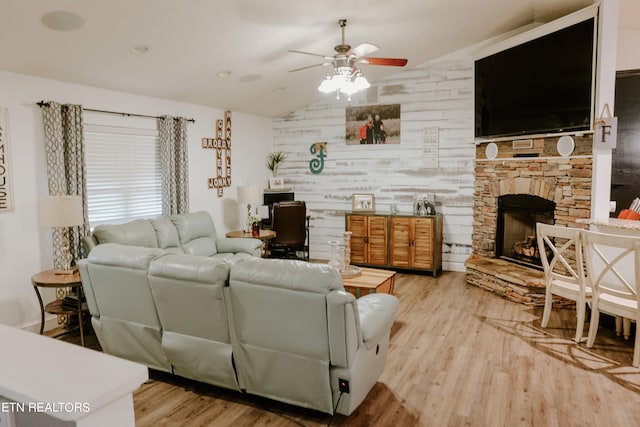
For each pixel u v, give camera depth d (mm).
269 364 2512
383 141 6637
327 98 6957
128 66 4180
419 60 6082
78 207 3658
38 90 3961
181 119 5402
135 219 5074
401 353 3500
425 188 6430
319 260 7188
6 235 3764
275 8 3656
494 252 5633
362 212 6676
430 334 3900
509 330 3980
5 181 3727
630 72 5305
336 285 2250
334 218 7117
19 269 3865
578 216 4512
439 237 6109
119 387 838
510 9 4676
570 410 2648
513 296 4824
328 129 7004
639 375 3090
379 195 6750
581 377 3066
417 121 6391
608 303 3383
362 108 6727
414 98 6371
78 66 3941
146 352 2975
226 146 6371
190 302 2588
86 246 3908
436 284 5625
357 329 2357
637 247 3090
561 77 4453
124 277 2799
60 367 920
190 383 3053
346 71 3881
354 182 6906
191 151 5766
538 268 5059
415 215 6098
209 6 3398
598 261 4020
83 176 4270
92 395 798
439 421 2547
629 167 5422
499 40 5598
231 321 2543
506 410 2652
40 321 4023
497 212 5559
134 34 3594
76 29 3324
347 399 2414
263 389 2609
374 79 6562
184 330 2732
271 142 7410
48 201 3553
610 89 4090
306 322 2291
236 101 6082
